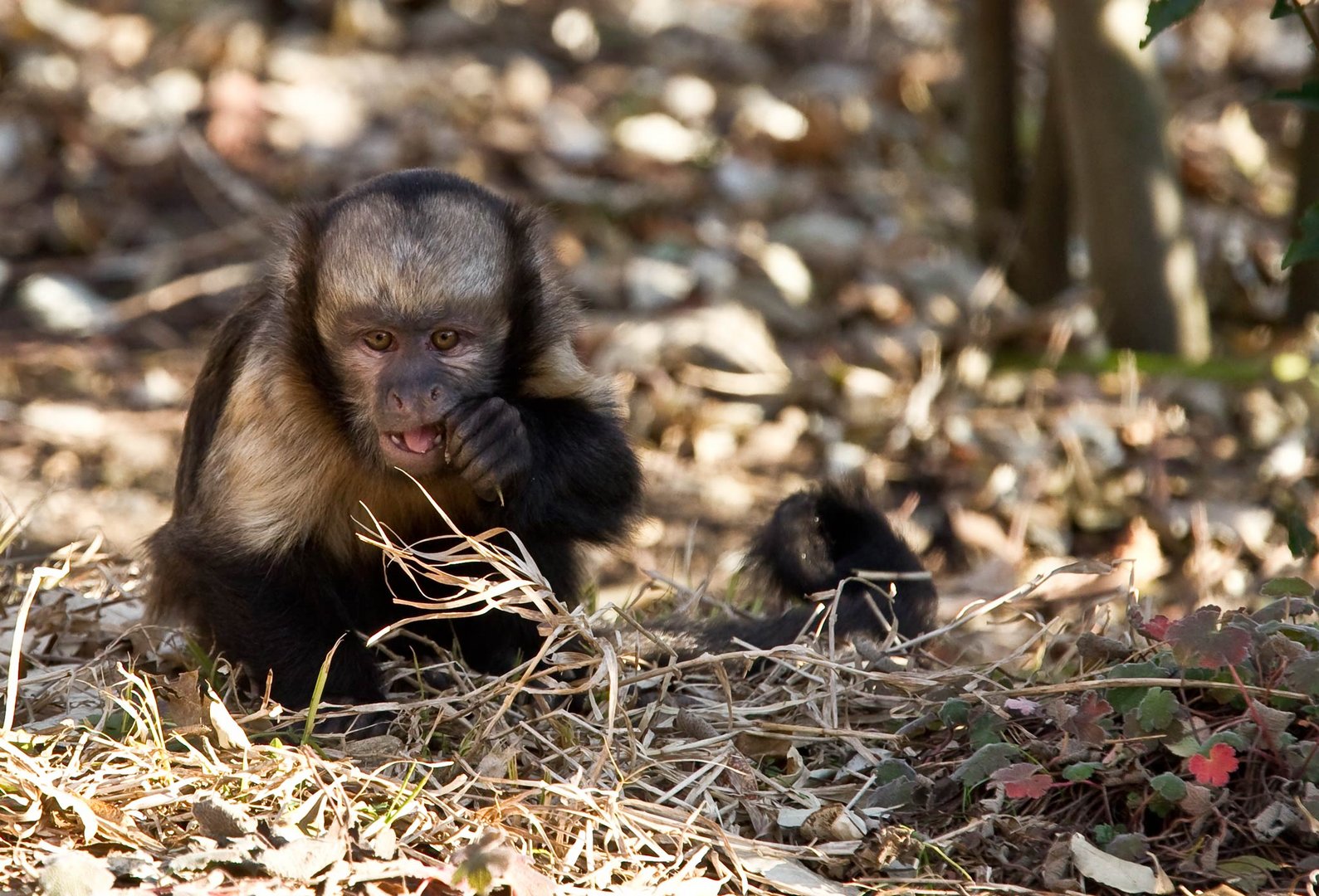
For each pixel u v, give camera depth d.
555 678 8.37
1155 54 15.31
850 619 8.98
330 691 8.34
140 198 19.78
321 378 8.44
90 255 19.14
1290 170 19.94
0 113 20.44
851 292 17.81
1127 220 15.63
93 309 18.22
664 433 15.88
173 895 5.82
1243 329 17.22
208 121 20.88
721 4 25.84
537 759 7.28
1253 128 21.34
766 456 15.63
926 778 7.15
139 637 8.76
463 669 8.27
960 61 21.73
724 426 15.94
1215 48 22.97
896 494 14.87
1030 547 14.07
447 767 7.31
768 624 8.99
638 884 6.38
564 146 20.58
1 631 8.93
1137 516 14.09
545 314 8.77
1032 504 14.32
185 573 8.66
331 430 8.49
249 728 7.82
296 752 7.01
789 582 9.31
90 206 19.52
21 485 14.77
